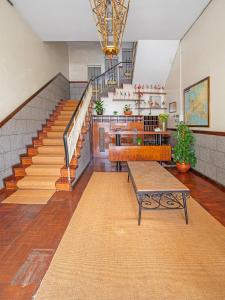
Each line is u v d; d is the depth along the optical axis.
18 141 4.94
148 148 5.88
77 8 4.47
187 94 5.74
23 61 5.36
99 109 8.48
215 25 4.17
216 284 1.72
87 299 1.60
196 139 5.20
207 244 2.29
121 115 8.56
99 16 2.83
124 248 2.23
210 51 4.41
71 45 9.96
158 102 8.68
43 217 3.02
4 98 4.50
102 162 6.96
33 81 5.97
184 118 6.01
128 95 8.73
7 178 4.38
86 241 2.38
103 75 9.55
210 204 3.36
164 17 4.85
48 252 2.20
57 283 1.76
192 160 5.21
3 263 2.04
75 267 1.95
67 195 3.89
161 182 2.90
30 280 1.81
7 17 4.58
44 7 4.47
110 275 1.84
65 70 9.40
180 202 3.41
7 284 1.77
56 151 5.26
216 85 4.21
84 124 6.05
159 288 1.69
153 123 8.60
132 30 5.51
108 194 3.90
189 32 5.52
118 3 2.76
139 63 7.22
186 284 1.72
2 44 4.43
